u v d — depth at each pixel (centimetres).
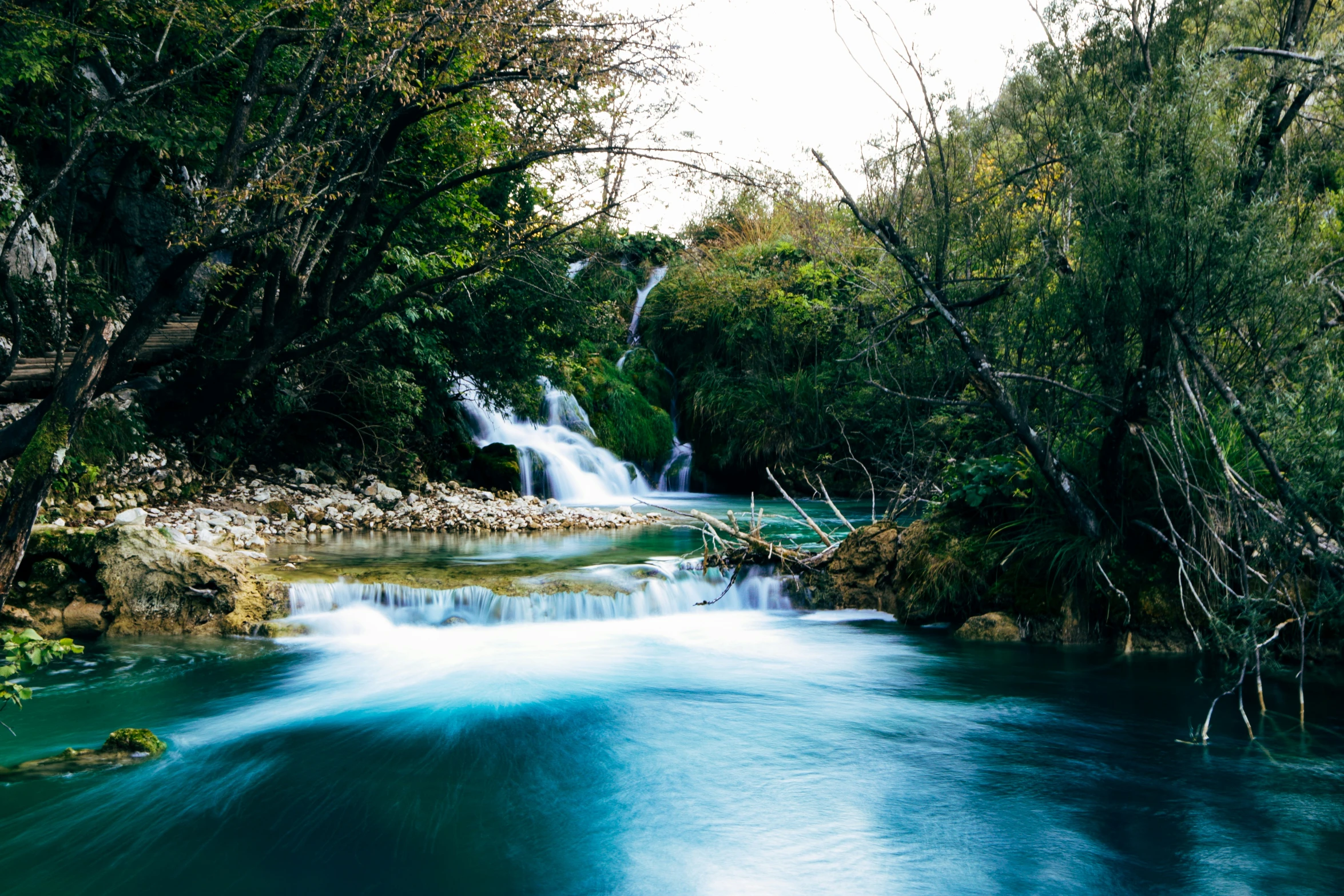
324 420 1512
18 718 535
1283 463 516
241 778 448
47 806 412
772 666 656
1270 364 546
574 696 587
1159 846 375
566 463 1817
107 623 707
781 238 2162
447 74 933
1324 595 532
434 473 1605
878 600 823
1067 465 693
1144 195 549
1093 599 693
